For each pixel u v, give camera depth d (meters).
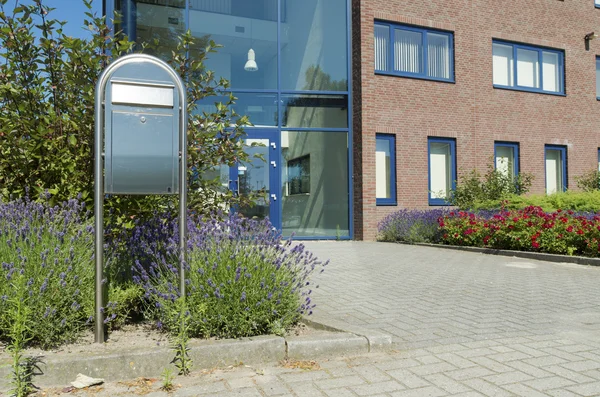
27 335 3.46
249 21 13.02
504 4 15.78
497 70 15.84
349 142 13.52
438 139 14.59
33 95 4.77
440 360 3.64
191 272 3.89
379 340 3.86
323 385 3.16
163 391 3.05
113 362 3.22
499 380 3.25
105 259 4.07
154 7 12.18
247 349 3.55
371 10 13.67
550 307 5.39
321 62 13.50
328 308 5.27
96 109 3.55
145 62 3.70
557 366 3.52
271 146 12.90
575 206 12.41
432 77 14.51
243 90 12.86
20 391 2.89
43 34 4.78
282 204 12.88
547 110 16.31
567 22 16.92
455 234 11.41
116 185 3.59
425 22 14.46
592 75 17.31
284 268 4.27
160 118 3.71
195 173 5.36
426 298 5.82
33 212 4.02
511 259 9.45
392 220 13.02
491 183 13.96
